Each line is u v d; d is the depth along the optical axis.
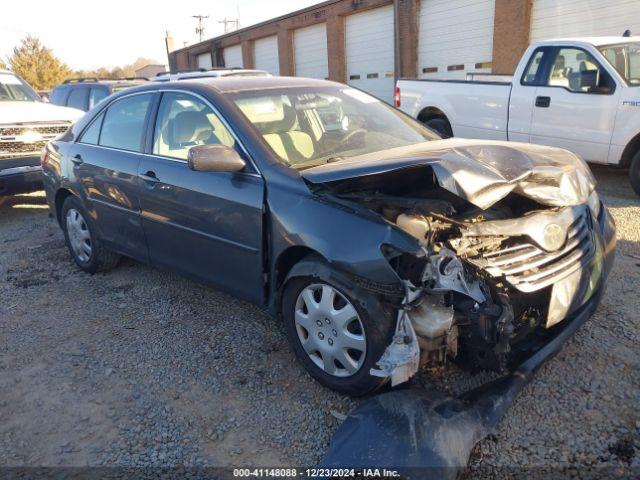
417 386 3.04
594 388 2.99
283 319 3.31
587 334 3.53
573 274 2.96
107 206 4.58
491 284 2.70
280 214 3.11
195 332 3.92
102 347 3.79
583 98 7.10
